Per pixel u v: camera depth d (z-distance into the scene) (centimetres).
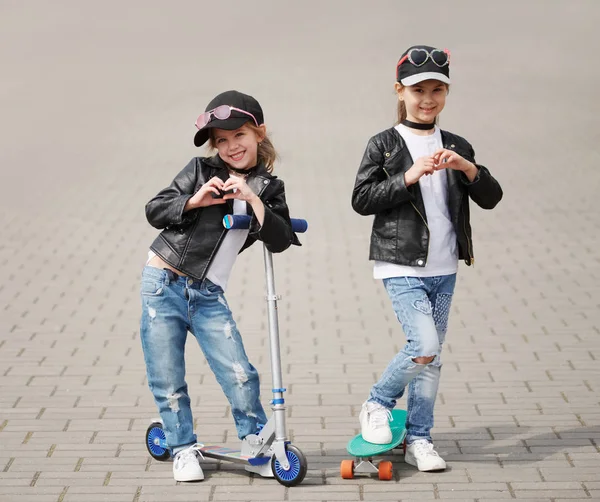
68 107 2231
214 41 3541
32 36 3603
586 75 2606
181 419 534
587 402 650
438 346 527
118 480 530
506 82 2508
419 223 530
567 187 1385
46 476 536
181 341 534
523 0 4372
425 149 537
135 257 1077
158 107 2222
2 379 705
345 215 1262
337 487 520
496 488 516
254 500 504
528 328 818
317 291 948
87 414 636
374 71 2734
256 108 521
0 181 1488
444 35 3497
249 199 500
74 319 859
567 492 509
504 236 1141
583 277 974
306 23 3975
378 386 545
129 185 1458
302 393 677
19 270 1023
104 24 3972
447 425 614
